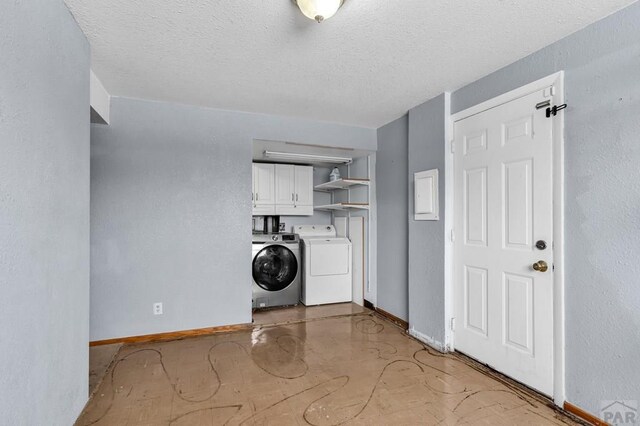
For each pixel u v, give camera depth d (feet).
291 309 12.46
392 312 11.17
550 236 6.15
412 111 9.82
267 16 5.38
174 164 9.56
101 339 8.91
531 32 5.79
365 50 6.49
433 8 5.13
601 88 5.35
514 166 6.87
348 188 14.28
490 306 7.43
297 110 10.16
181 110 9.64
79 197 5.54
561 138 5.93
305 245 13.15
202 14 5.30
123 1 4.94
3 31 3.44
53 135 4.58
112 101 8.98
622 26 5.08
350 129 11.76
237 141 10.25
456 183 8.45
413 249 9.66
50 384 4.49
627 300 5.00
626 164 5.02
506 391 6.51
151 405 6.00
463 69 7.32
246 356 8.20
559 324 5.93
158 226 9.39
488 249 7.48
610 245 5.21
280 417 5.67
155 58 6.82
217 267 9.99
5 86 3.48
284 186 13.89
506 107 7.07
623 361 5.05
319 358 8.09
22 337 3.79
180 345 8.92
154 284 9.34
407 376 7.15
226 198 10.11
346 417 5.68
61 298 4.83
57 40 4.71
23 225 3.82
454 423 5.52
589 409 5.48
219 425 5.44
